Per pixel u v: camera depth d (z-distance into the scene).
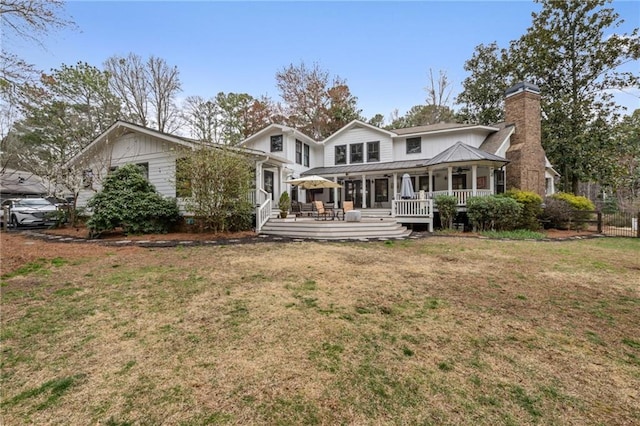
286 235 11.19
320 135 29.33
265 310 3.71
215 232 11.17
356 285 4.77
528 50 20.50
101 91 22.69
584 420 1.89
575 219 13.49
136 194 11.29
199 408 1.99
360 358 2.62
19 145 16.56
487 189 15.45
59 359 2.58
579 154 18.47
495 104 24.38
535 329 3.21
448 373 2.40
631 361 2.58
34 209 15.37
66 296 4.20
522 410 1.97
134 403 2.03
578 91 19.55
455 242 9.61
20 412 1.94
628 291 4.53
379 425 1.85
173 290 4.49
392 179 20.34
